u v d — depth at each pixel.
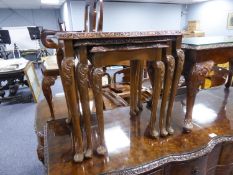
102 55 0.62
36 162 1.62
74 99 0.64
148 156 0.74
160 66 0.73
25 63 3.24
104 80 2.17
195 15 6.73
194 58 0.81
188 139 0.85
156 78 0.75
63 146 0.80
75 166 0.68
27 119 2.45
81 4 5.14
